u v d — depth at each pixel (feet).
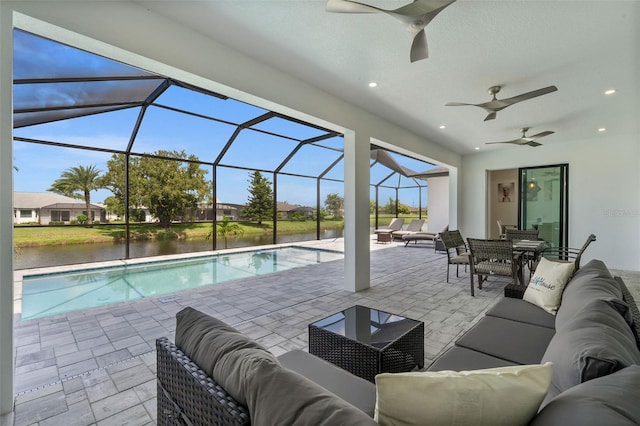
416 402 2.39
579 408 2.03
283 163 30.40
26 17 5.90
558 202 21.74
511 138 20.13
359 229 14.21
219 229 29.30
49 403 5.90
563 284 7.61
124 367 7.25
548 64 10.11
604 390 2.20
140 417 5.52
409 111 14.85
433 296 13.17
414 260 22.77
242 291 14.08
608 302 4.43
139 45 7.35
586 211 20.45
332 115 12.80
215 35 8.62
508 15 7.55
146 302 12.39
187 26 8.21
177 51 8.03
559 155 21.45
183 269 20.49
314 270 19.22
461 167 25.98
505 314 7.36
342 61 10.03
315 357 5.30
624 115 15.31
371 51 9.41
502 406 2.39
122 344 8.46
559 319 5.90
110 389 6.38
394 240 36.65
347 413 2.19
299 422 2.18
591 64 10.11
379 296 13.20
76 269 18.80
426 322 10.11
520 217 23.57
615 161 19.47
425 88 12.17
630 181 19.02
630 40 8.66
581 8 7.27
